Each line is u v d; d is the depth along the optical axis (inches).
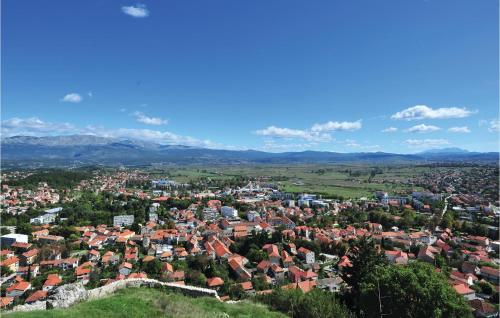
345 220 6067.9
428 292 1209.4
